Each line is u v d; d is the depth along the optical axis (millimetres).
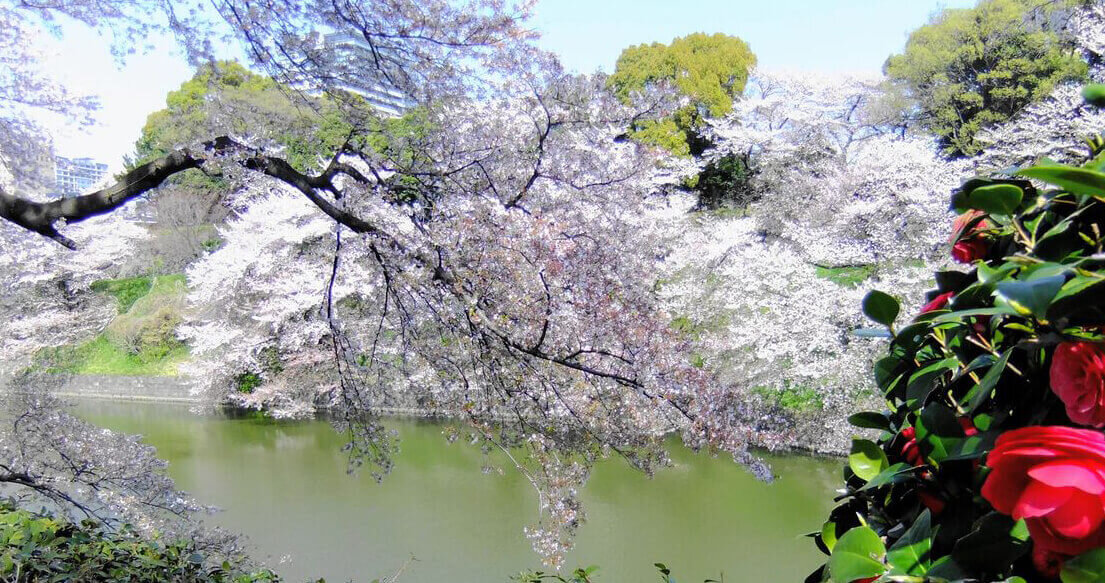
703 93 20781
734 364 11078
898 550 621
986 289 683
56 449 5934
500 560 7422
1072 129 10477
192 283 14281
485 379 4332
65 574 2867
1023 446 501
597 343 3943
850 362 9844
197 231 21328
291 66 4289
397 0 4004
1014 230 796
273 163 3887
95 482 5809
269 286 12070
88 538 3250
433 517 8695
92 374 17328
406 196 4301
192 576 3387
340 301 11297
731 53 21625
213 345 13258
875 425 861
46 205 3568
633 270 4109
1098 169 653
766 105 20516
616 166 4332
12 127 6043
